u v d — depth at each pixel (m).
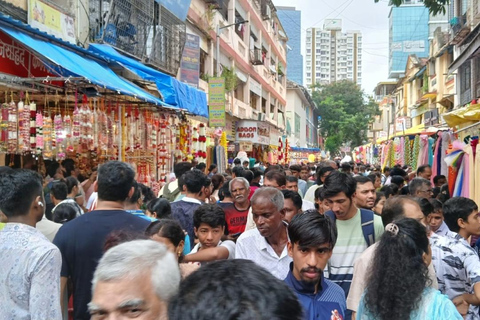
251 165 21.16
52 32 7.98
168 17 13.20
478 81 15.80
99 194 3.69
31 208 3.19
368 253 3.50
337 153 61.44
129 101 8.63
